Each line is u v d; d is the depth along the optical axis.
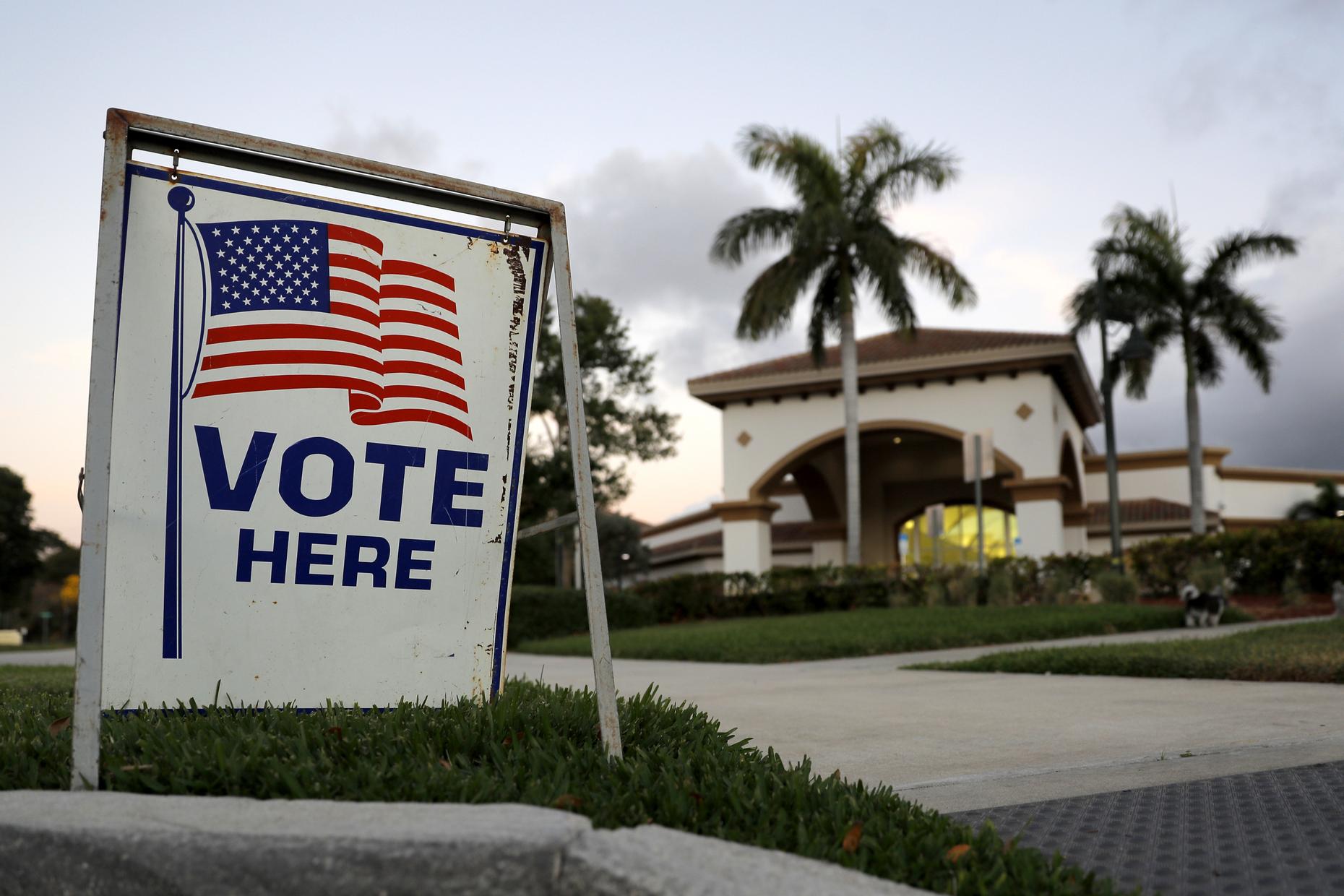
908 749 4.74
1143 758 4.28
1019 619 15.52
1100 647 10.04
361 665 3.49
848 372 23.98
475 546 3.70
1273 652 8.31
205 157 3.36
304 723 3.19
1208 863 2.66
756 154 23.81
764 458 27.23
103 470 2.89
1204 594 15.34
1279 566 19.38
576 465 3.40
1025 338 25.92
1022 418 24.91
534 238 3.89
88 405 2.91
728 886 1.90
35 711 4.20
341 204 3.61
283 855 2.03
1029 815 3.26
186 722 3.13
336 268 3.57
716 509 27.25
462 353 3.73
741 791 2.77
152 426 3.29
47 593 88.50
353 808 2.29
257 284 3.46
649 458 34.97
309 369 3.50
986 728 5.41
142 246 3.32
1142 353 21.73
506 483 3.76
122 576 3.23
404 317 3.65
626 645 14.52
